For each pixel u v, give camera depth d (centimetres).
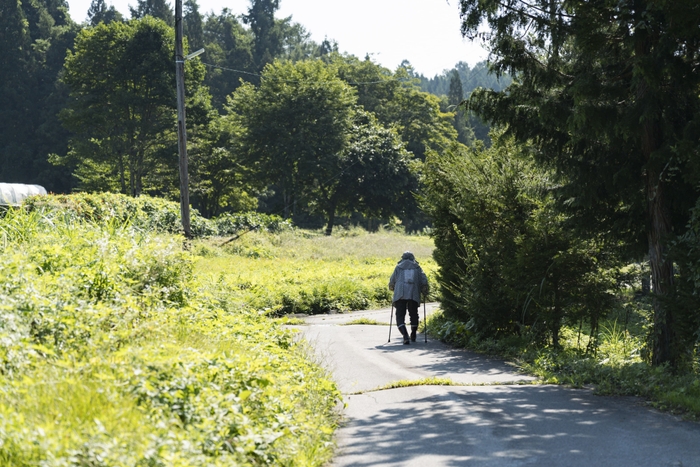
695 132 875
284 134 6366
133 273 985
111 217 1409
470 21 1012
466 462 554
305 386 725
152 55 6150
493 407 767
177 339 739
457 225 1534
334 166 6450
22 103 8519
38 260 899
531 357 1140
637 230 1050
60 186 8356
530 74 1030
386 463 559
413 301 1424
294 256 3634
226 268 2625
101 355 552
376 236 5091
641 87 937
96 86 6312
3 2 8675
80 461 368
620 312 1347
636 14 912
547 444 605
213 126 6750
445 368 1091
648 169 936
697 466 532
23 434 369
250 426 518
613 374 934
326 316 2072
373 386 924
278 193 8962
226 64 10381
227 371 603
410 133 8881
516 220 1341
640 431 650
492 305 1343
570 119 960
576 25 962
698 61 906
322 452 570
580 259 1230
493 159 1421
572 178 1042
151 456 389
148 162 6456
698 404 739
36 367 506
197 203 7631
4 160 8212
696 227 880
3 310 571
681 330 916
